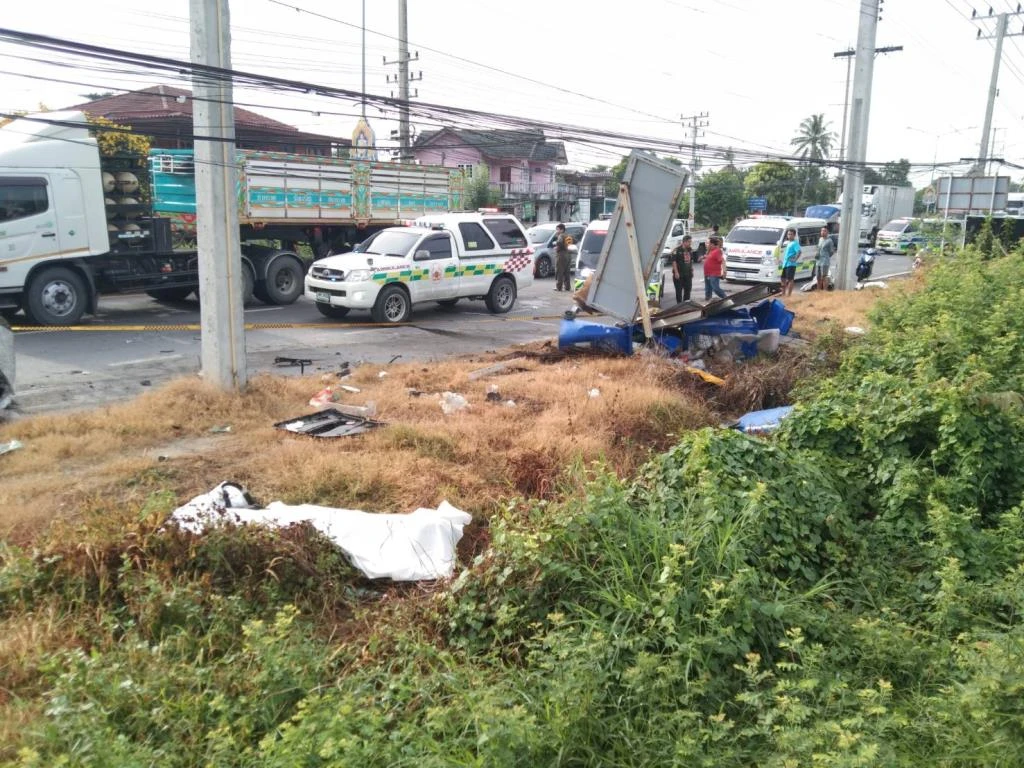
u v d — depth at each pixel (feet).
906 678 13.14
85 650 13.67
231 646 13.78
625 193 38.65
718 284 61.11
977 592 14.85
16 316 48.08
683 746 10.78
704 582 13.85
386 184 65.51
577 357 39.99
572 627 13.57
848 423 21.65
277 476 22.06
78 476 21.91
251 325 49.49
